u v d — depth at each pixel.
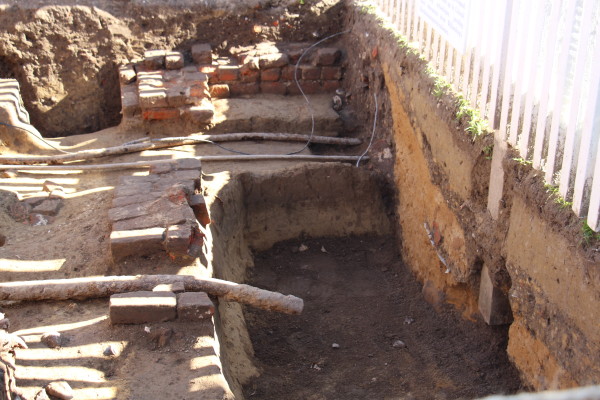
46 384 3.92
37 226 5.68
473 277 5.49
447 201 5.69
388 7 7.41
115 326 4.41
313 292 6.71
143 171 6.88
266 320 6.21
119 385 3.98
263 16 8.73
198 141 7.66
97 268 5.06
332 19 8.80
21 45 8.21
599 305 3.64
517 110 4.46
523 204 4.46
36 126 8.60
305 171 7.27
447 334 5.93
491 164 4.89
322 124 8.10
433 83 5.79
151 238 5.04
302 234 7.45
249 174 7.11
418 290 6.57
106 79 8.59
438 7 5.68
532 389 4.55
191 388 3.96
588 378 3.80
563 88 3.93
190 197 5.64
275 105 8.31
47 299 4.69
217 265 5.76
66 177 6.74
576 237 3.82
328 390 5.39
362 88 8.00
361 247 7.41
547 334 4.25
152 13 8.48
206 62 8.53
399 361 5.72
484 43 4.95
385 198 7.51
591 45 3.72
